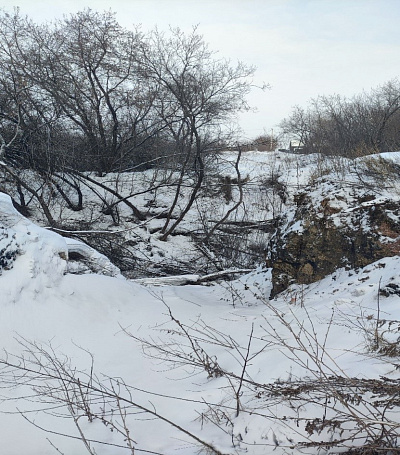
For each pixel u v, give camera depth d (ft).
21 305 24.67
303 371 17.60
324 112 121.90
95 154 79.97
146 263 62.85
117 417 18.44
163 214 75.61
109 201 76.69
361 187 32.73
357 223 30.78
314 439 14.51
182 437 16.44
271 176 76.95
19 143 68.39
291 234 33.55
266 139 93.04
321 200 33.40
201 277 43.21
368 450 12.90
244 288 37.24
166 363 22.52
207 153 74.18
